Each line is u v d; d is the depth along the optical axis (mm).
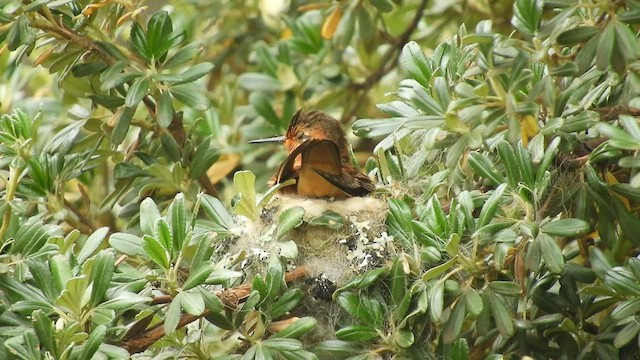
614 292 6633
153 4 12477
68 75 8766
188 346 6730
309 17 11602
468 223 6531
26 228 6684
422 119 6555
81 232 8805
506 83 6539
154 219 6543
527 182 6547
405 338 6508
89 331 6207
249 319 6734
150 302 6355
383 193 8125
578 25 6711
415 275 6883
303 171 7992
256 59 11984
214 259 7547
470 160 6805
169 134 8773
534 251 6348
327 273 7672
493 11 11297
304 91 11422
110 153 8734
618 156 6551
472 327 7562
